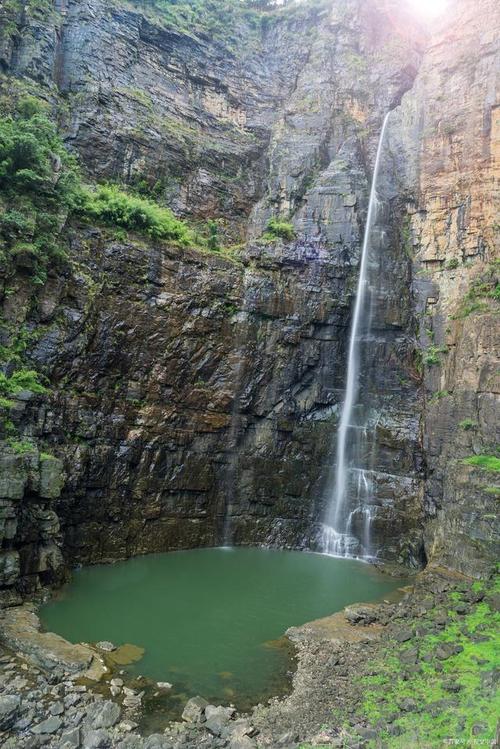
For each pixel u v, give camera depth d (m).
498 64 25.33
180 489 21.75
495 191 24.31
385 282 26.28
